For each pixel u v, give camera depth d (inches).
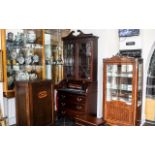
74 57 162.9
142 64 144.8
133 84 135.1
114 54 158.6
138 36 146.0
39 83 135.0
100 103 162.7
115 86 150.3
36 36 159.5
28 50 157.1
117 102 144.8
